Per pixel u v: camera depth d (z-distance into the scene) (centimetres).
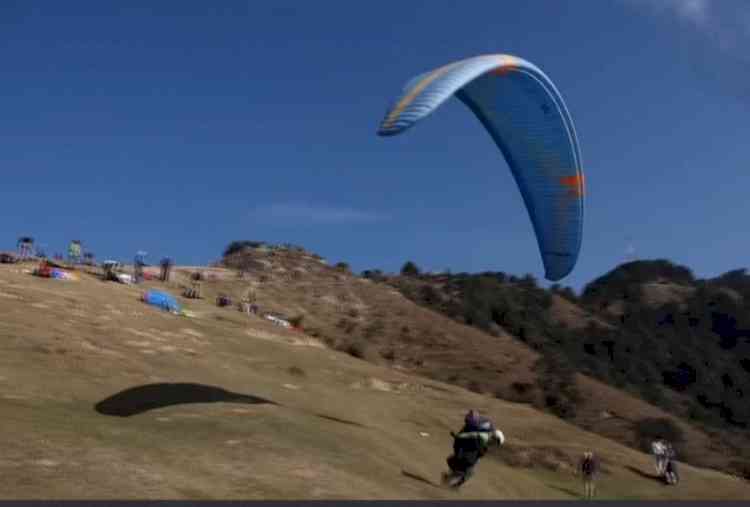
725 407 10525
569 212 2325
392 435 2862
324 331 7919
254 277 9650
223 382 3278
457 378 7444
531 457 4112
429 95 1814
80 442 1622
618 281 16050
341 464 1936
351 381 4778
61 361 2888
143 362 3269
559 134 2250
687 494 4106
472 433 1962
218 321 5694
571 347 11344
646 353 11794
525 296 13512
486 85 2216
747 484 4750
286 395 3431
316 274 10381
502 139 2356
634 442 6397
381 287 10431
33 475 1315
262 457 1814
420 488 1875
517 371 7762
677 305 14500
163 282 7725
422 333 8575
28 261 6378
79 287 5188
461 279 12850
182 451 1734
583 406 7194
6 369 2558
